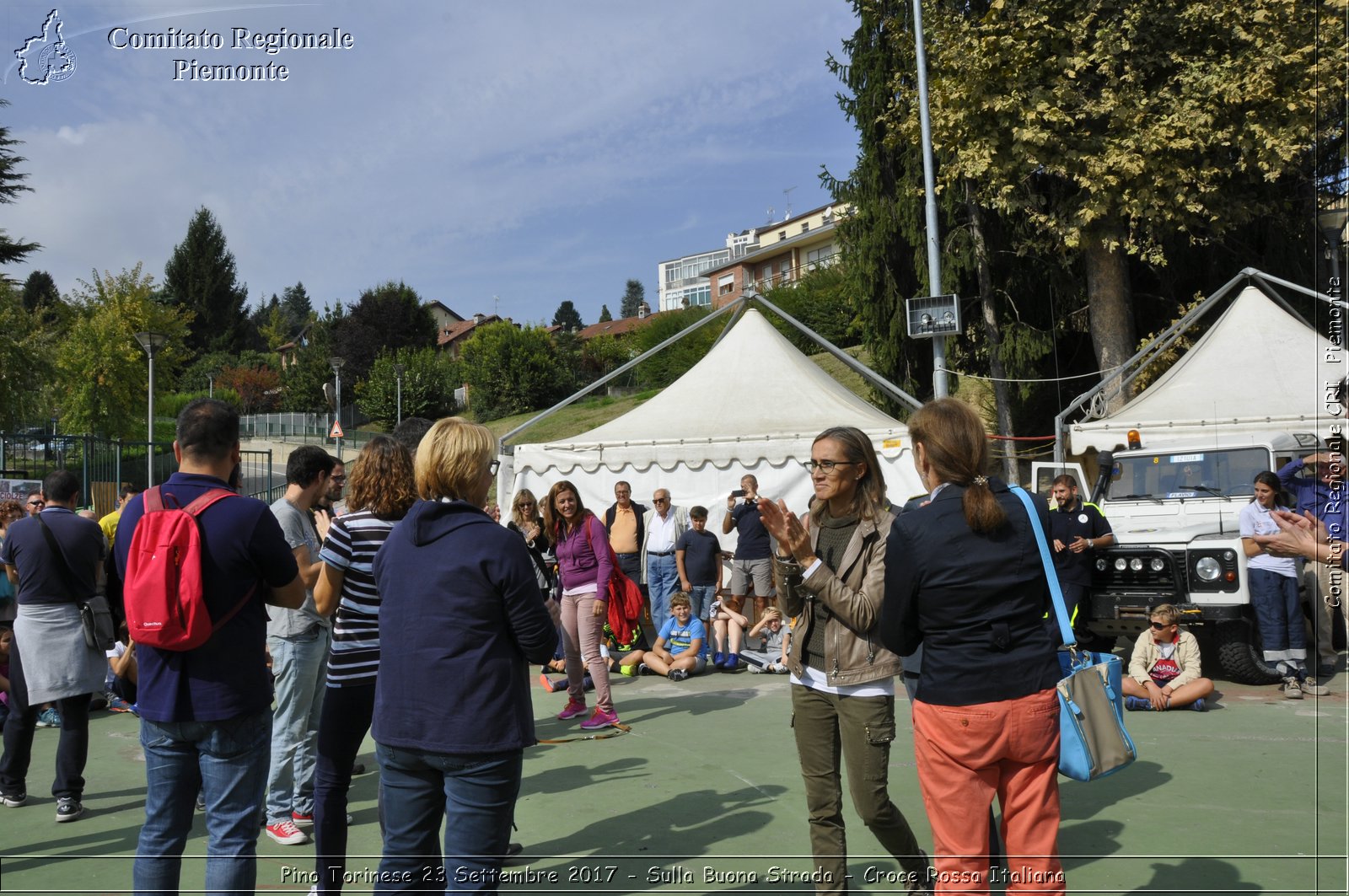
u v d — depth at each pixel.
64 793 5.11
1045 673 2.75
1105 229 16.92
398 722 2.89
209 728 3.20
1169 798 4.99
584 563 7.17
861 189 19.58
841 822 3.54
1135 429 11.22
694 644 9.46
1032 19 16.14
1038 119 16.27
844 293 22.00
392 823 2.96
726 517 10.22
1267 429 10.80
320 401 65.06
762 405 12.59
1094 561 8.30
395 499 3.92
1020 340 18.38
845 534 3.59
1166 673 7.23
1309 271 17.84
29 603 5.14
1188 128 15.54
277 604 3.44
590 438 12.61
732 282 61.16
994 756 2.71
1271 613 7.55
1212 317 18.91
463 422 3.15
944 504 2.80
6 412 25.05
